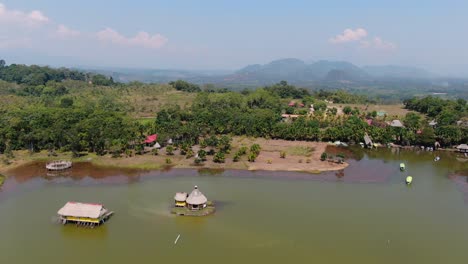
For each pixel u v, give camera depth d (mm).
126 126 135750
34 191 87312
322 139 143125
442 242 64438
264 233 66750
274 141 142000
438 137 134500
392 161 117562
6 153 113875
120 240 64062
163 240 64062
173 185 91688
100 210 69688
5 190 87938
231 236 65688
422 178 100375
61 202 80500
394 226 70250
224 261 57719
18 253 59750
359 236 66125
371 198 84562
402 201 83062
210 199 82625
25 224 69938
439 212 77125
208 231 67375
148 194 85500
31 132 122438
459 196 86875
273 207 78438
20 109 150375
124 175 99500
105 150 123188
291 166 108688
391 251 61188
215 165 108688
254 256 59281
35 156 116625
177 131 134000
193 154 118750
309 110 197750
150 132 139875
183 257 58781
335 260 58344
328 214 75250
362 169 107875
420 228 69562
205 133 148000
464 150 129000
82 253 59906
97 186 90875
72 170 103750
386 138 136125
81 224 69625
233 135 151000
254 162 112062
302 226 69688
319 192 88000
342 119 166250
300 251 60875
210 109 172375
